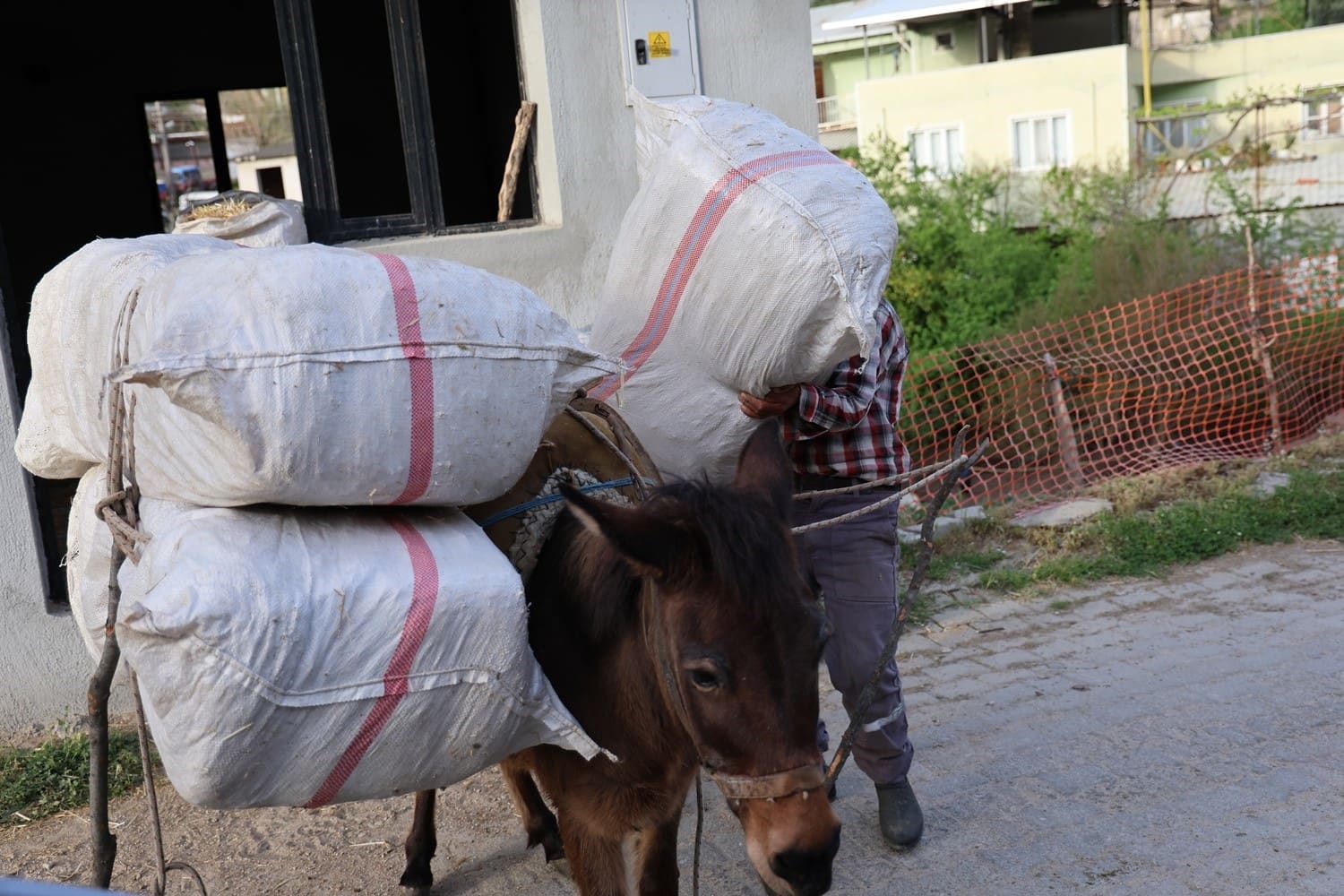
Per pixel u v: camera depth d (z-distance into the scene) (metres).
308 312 2.30
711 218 3.22
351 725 2.32
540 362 2.60
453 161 9.41
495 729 2.48
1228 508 7.07
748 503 2.40
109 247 3.17
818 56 28.06
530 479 2.95
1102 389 8.80
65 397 3.10
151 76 10.93
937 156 22.08
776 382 3.30
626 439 3.07
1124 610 5.90
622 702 2.65
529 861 3.85
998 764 4.30
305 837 4.07
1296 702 4.61
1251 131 19.17
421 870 3.65
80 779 4.41
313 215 5.45
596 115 5.84
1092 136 20.39
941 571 6.49
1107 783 4.09
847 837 3.88
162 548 2.32
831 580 3.70
